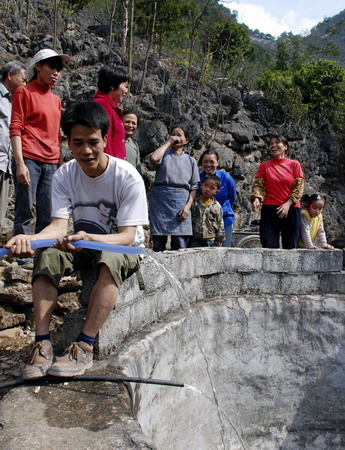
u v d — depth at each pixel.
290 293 5.21
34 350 2.59
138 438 2.11
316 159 16.59
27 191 4.20
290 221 5.57
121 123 4.09
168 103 11.66
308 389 5.23
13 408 2.29
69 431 2.12
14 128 4.12
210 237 5.54
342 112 18.42
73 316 3.03
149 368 3.37
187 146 11.73
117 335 3.23
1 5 12.89
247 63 23.41
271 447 5.13
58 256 2.74
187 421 4.16
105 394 2.49
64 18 13.91
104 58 12.81
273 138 5.64
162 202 5.20
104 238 2.69
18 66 4.78
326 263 5.33
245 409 4.95
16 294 4.09
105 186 2.85
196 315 4.32
